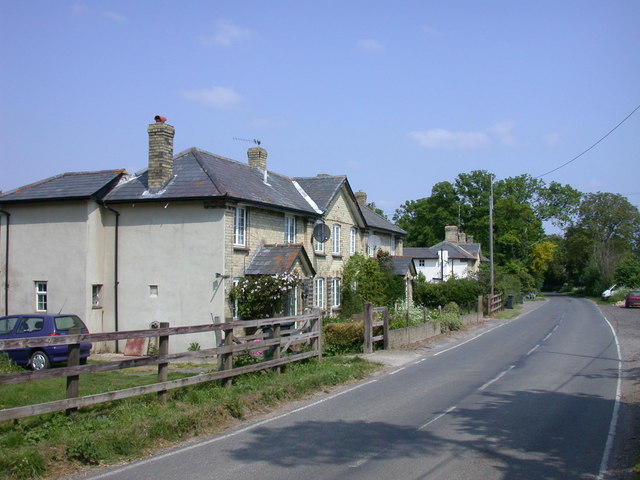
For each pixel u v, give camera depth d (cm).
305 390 1252
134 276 2202
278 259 2242
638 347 2147
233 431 930
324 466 740
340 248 3120
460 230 8631
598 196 8938
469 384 1374
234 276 2150
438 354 1973
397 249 4256
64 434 789
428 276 6762
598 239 8531
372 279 3181
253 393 1127
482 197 8656
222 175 2294
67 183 2320
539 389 1309
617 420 1010
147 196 2153
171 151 2241
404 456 785
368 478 693
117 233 2234
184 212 2145
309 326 1603
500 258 8125
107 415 909
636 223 8644
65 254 2219
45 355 1688
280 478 692
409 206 9888
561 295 9100
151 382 1402
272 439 877
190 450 819
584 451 819
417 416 1035
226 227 2106
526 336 2589
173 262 2148
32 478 684
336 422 990
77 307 2186
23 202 2250
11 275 2295
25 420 878
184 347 2114
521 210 8219
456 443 853
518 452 809
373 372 1578
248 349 1263
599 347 2150
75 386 843
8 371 1437
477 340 2430
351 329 1973
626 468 741
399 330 2134
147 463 756
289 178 3136
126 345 2161
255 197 2281
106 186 2239
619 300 5984
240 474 706
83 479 689
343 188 3136
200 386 1152
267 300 2106
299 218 2691
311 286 2436
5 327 1766
